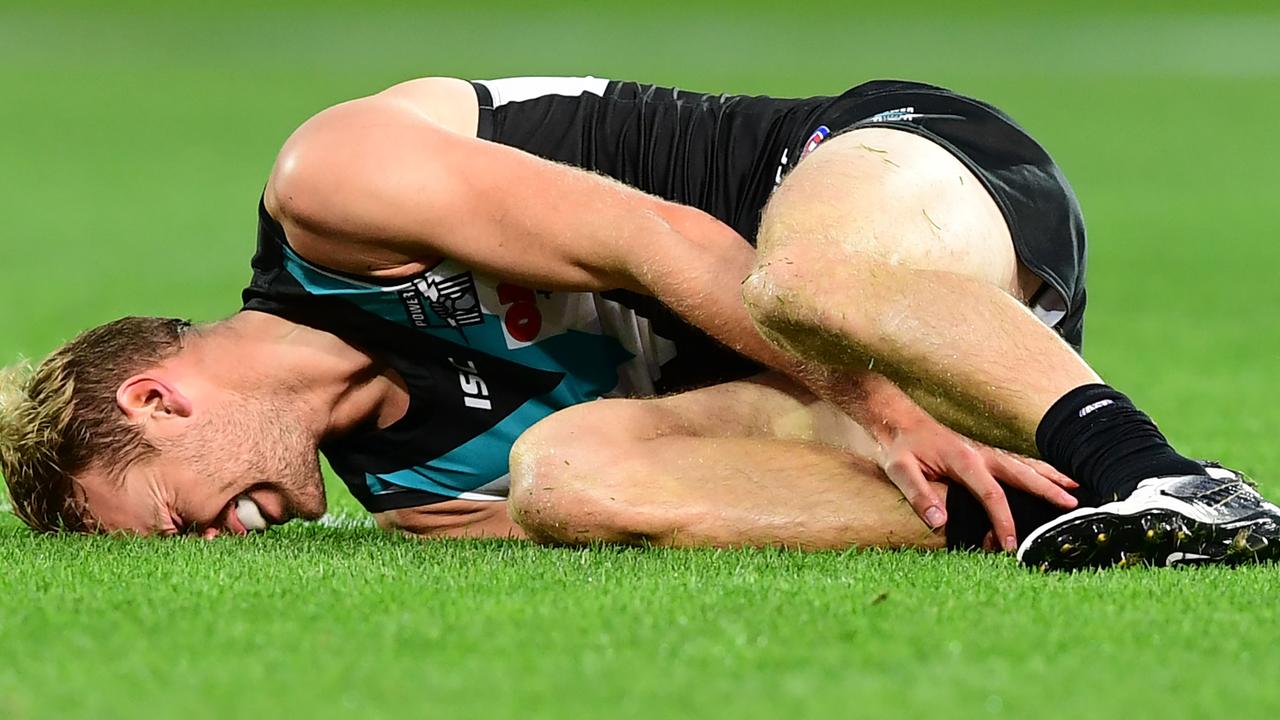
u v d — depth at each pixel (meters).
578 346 13.20
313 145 12.27
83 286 34.22
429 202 12.08
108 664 8.52
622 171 13.67
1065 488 11.68
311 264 12.59
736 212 13.58
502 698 7.84
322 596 9.97
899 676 8.17
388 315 12.77
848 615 9.37
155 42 108.75
